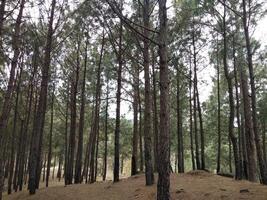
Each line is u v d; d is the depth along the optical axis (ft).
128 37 64.59
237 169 56.29
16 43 51.34
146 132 54.19
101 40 83.92
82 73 93.25
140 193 48.57
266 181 48.37
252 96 50.62
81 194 56.18
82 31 77.05
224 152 140.26
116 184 61.00
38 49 71.00
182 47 73.05
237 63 65.41
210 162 148.46
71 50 86.38
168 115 33.58
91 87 95.40
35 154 61.98
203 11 59.11
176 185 52.37
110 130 126.31
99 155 165.78
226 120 113.60
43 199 55.47
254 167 66.95
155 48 71.36
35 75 84.02
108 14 58.23
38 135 62.28
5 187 110.32
